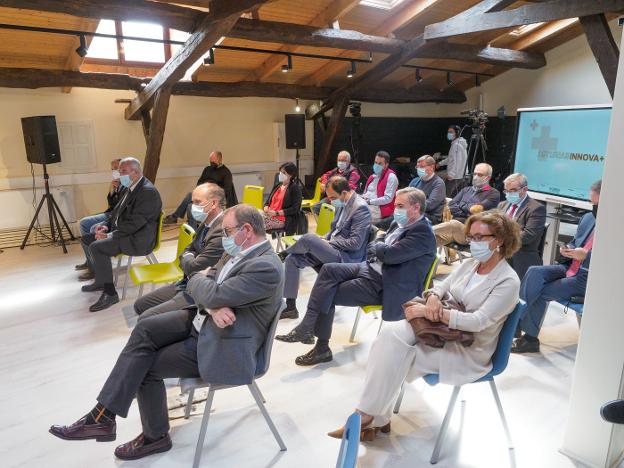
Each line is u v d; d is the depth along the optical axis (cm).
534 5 461
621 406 137
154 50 641
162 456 211
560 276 299
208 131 736
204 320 202
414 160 927
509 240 204
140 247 384
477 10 509
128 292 413
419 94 843
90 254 412
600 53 435
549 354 301
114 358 301
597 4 417
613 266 186
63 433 196
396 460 208
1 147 577
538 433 226
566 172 471
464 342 200
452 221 427
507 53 688
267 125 795
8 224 580
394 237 295
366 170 805
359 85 707
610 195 184
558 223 429
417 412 243
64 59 563
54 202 564
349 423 110
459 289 218
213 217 298
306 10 526
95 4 400
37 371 285
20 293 414
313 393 261
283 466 205
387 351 206
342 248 343
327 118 825
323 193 596
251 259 201
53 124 544
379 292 287
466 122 903
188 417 238
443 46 620
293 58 647
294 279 348
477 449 215
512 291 198
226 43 561
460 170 716
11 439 224
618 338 188
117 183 472
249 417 239
